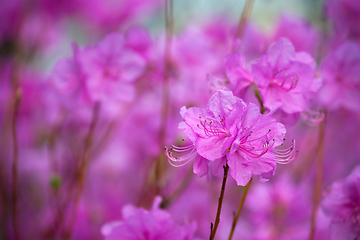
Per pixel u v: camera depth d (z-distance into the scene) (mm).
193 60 625
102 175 663
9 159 664
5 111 667
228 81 505
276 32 599
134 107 658
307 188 643
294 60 484
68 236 579
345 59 545
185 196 610
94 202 632
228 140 448
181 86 631
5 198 634
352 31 615
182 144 579
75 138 650
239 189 646
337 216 506
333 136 667
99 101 583
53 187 581
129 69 572
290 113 484
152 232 490
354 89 548
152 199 596
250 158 455
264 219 607
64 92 573
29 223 646
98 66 566
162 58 617
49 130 659
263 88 479
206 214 605
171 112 629
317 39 606
